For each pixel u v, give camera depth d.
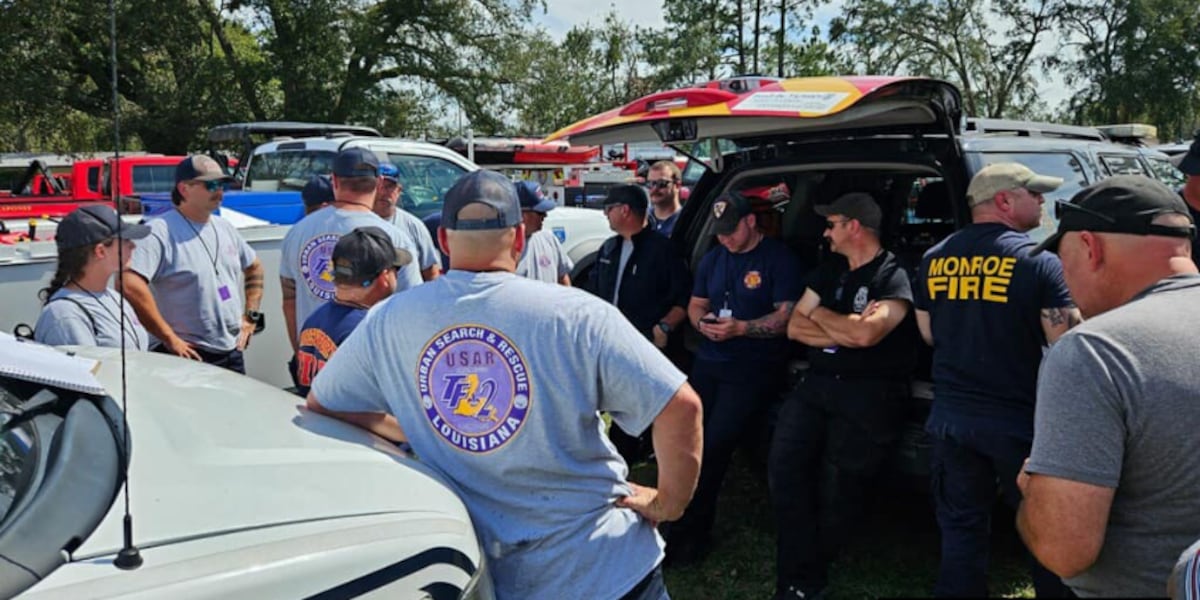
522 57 26.50
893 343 2.92
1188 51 32.84
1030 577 3.23
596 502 1.76
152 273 3.49
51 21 21.48
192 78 23.53
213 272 3.75
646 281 3.89
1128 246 1.62
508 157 12.51
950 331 2.62
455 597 1.53
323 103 24.88
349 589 1.39
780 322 3.31
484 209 1.73
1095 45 34.81
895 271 2.92
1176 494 1.47
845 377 2.95
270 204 6.39
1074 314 2.41
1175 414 1.44
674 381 1.71
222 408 1.85
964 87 36.53
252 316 4.27
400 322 1.77
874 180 4.04
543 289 1.73
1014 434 2.47
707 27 37.41
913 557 3.51
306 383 2.85
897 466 3.05
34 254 3.93
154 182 12.40
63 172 19.34
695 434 1.75
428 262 4.23
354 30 24.69
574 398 1.68
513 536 1.72
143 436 1.60
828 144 3.58
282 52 24.20
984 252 2.54
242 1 24.00
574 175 13.59
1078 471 1.49
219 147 17.66
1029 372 2.50
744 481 4.35
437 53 26.05
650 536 1.86
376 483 1.62
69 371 1.70
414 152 7.17
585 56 41.19
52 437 1.49
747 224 3.39
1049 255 2.46
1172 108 33.28
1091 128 4.77
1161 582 1.50
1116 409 1.47
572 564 1.72
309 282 3.47
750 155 3.99
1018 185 2.57
